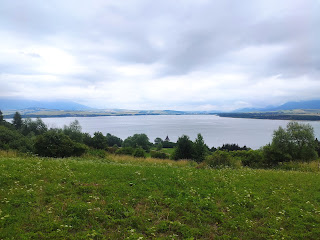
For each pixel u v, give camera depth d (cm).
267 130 17075
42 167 1151
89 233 579
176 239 582
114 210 712
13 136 2677
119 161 2294
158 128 19625
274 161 2577
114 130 17825
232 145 8181
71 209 681
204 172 1356
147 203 779
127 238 562
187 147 3278
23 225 591
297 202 861
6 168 1051
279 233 633
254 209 779
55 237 548
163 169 1338
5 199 708
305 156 2567
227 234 630
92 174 1076
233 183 1075
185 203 788
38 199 739
